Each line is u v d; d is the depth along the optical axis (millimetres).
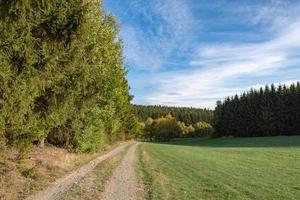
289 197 18344
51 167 20500
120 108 54344
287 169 31438
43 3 13516
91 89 24562
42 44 14594
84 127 30875
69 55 17422
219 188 20297
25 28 13023
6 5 11445
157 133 180250
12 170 16203
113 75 35969
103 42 30422
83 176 20203
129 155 42656
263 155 48781
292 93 125812
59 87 18906
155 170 27797
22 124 14641
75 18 15414
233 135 145125
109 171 24203
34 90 14188
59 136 29453
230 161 39406
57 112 19219
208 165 34031
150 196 16391
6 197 12555
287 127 125312
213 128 156125
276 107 128500
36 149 24234
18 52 13086
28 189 14484
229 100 150625
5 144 14406
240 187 21016
